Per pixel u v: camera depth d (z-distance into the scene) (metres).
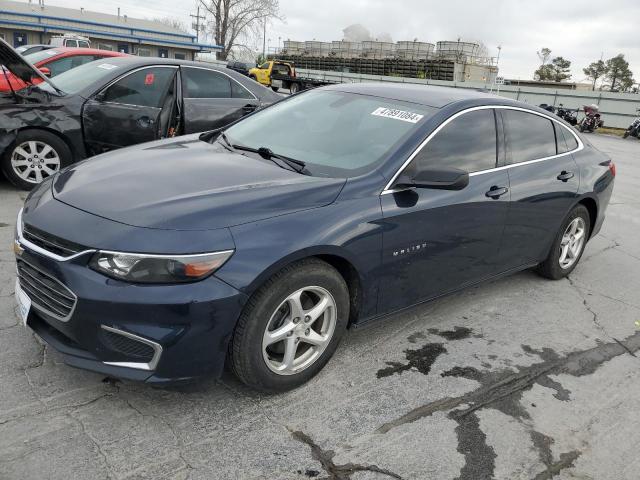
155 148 3.57
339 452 2.54
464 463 2.55
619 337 4.00
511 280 4.93
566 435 2.83
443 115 3.54
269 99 7.21
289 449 2.52
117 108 6.02
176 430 2.57
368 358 3.37
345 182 3.02
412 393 3.05
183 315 2.39
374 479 2.39
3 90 6.27
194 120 6.46
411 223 3.18
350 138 3.47
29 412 2.58
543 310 4.34
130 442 2.46
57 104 5.81
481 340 3.74
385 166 3.17
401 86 4.07
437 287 3.57
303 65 66.50
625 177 11.73
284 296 2.69
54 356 3.01
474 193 3.59
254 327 2.61
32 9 47.69
